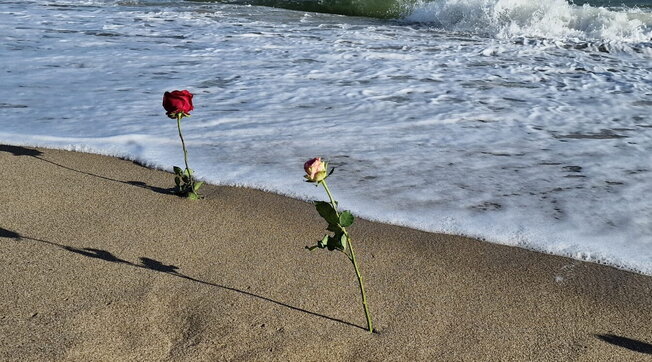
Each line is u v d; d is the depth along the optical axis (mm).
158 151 4109
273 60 6875
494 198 3436
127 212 3211
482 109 5168
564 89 5906
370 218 3186
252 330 2211
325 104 5258
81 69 6352
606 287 2561
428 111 5090
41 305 2322
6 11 10047
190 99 3279
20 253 2723
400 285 2551
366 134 4504
